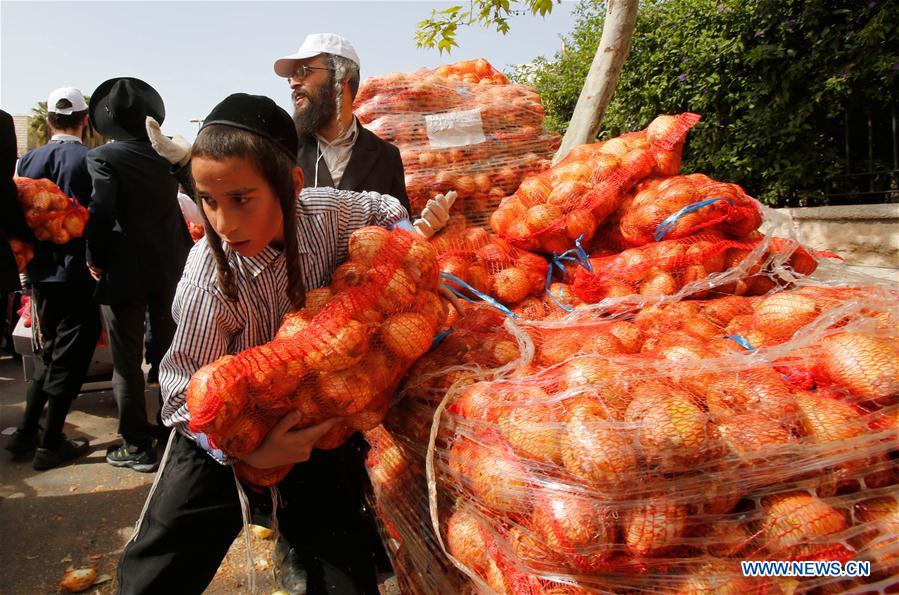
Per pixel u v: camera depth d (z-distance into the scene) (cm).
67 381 421
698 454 135
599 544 133
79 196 434
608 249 292
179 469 186
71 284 409
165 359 176
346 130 333
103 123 400
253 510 200
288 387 157
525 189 297
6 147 375
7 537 340
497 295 262
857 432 141
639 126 797
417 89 391
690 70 689
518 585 147
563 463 141
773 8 596
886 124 589
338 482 206
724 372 158
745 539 136
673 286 246
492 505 149
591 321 223
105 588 296
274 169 150
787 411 144
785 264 263
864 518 140
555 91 1052
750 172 667
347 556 200
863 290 207
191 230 493
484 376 183
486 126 399
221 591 292
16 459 446
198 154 145
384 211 207
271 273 179
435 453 175
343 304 161
